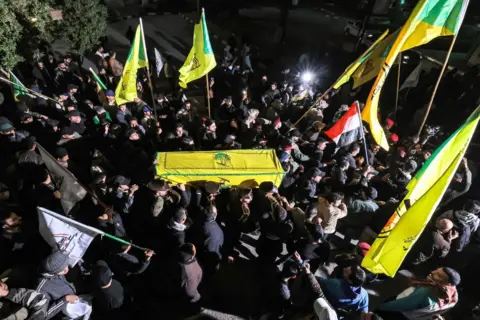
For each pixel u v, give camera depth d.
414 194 5.54
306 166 8.22
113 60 13.04
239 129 9.46
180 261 5.24
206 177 6.71
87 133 8.84
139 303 6.25
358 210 7.06
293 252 5.98
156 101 10.53
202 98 13.83
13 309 4.23
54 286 4.65
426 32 6.80
